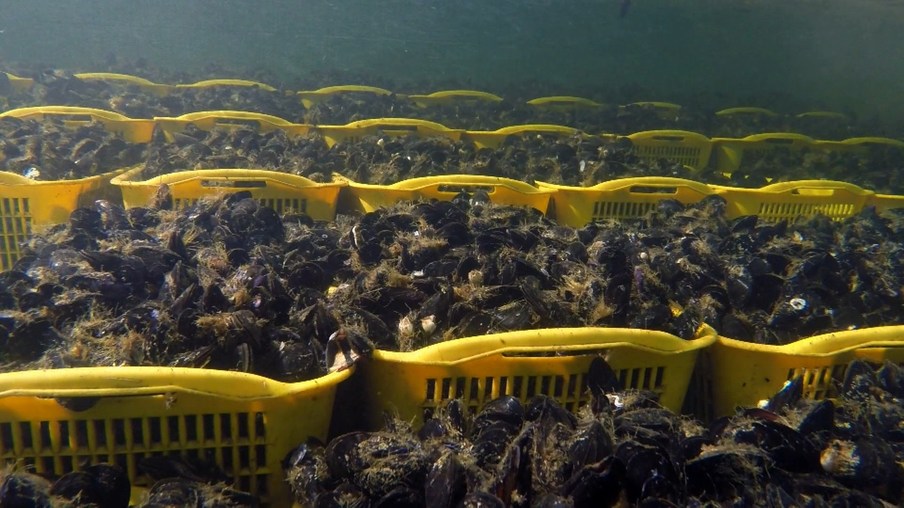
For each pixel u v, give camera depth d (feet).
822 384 2.12
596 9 16.16
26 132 4.34
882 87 16.12
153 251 2.53
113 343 1.96
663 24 17.72
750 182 4.67
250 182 3.62
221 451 1.71
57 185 3.32
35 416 1.57
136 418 1.62
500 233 2.84
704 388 2.25
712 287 2.54
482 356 1.86
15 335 2.04
